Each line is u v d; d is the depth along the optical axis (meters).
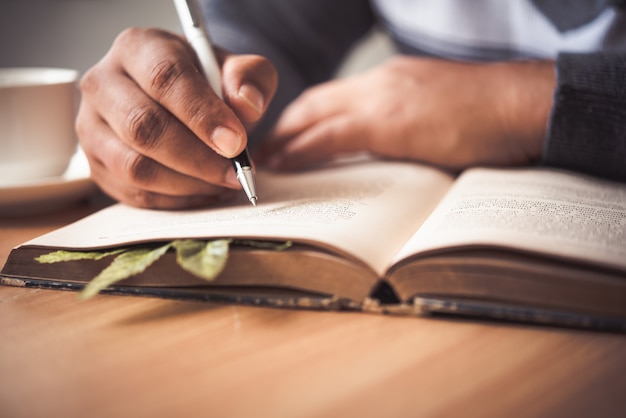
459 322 0.31
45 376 0.28
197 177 0.39
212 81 0.40
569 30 0.56
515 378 0.27
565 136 0.44
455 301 0.31
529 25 0.59
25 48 1.01
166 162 0.38
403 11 0.67
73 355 0.29
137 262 0.33
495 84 0.48
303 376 0.28
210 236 0.33
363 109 0.51
